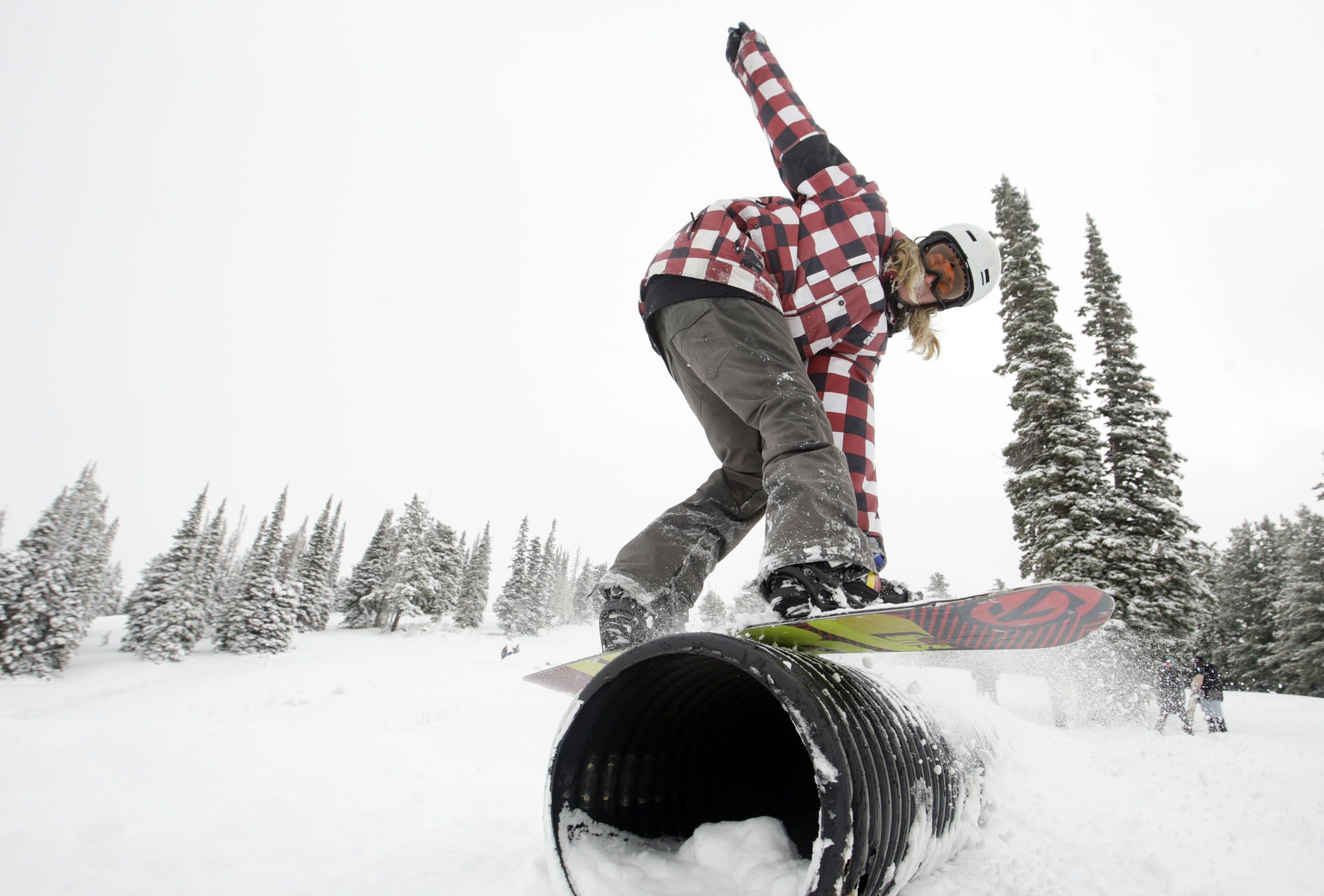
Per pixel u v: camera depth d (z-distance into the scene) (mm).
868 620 1285
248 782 2469
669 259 1919
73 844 1793
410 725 12141
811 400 1682
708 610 58625
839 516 1489
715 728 1624
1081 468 16438
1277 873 1616
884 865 956
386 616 68250
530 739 4340
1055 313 18016
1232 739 6309
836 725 897
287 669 36062
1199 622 15578
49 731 2545
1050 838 1743
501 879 1443
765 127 2266
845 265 1967
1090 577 15586
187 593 42844
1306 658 30047
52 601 36000
